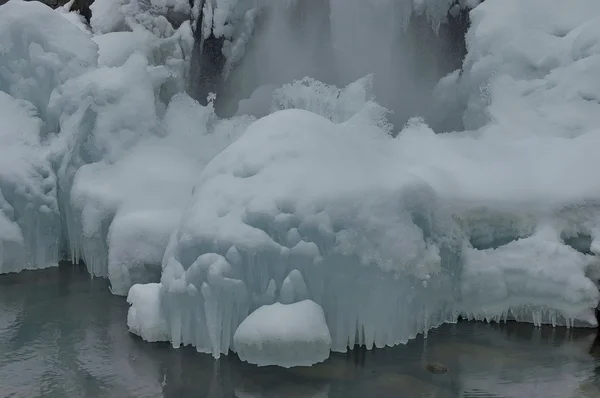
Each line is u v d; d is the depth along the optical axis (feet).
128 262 25.54
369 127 25.04
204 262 19.97
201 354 20.57
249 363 19.75
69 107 31.07
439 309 22.70
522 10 30.89
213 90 44.29
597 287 22.54
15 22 32.32
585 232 22.77
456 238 22.47
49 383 18.94
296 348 19.34
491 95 29.12
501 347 21.07
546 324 22.89
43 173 29.99
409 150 25.29
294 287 19.75
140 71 31.30
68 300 25.71
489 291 22.79
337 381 18.71
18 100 32.32
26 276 28.71
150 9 43.47
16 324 23.30
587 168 23.48
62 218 30.55
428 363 19.88
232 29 43.39
